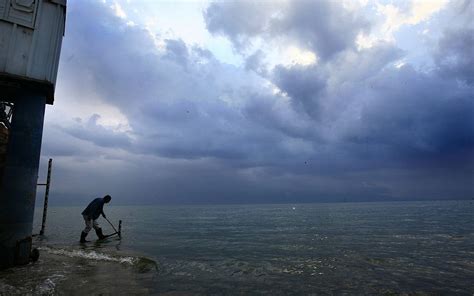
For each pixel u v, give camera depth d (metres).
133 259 9.95
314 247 14.32
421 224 28.91
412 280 7.84
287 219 43.38
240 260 10.84
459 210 67.06
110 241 15.84
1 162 8.25
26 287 6.21
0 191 7.66
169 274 8.38
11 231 7.72
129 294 6.22
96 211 15.78
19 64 7.87
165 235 20.64
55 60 8.53
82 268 8.47
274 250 13.49
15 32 7.95
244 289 6.98
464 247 13.76
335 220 38.31
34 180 8.23
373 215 50.53
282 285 7.37
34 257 8.83
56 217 49.94
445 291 6.83
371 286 7.29
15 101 8.11
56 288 6.34
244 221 39.56
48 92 8.60
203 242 16.67
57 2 8.70
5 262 7.67
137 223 35.47
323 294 6.65
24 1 8.16
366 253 12.30
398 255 11.73
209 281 7.68
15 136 7.90
